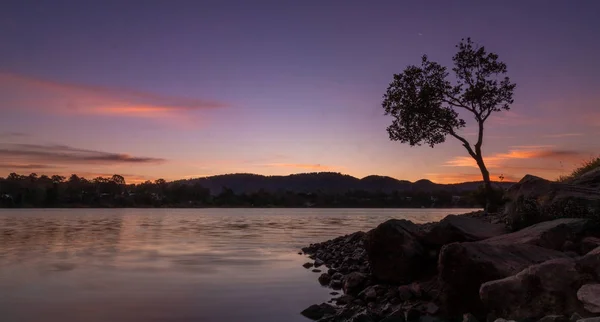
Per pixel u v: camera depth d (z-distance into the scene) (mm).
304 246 28891
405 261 12367
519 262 9219
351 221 80750
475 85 32781
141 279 15508
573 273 7539
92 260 20656
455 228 12625
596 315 6605
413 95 33656
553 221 11609
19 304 11625
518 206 13516
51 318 10195
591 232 10758
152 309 11070
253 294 13016
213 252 24562
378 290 11945
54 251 24688
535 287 7691
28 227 53562
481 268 9070
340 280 14602
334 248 23391
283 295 12914
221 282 15008
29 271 17250
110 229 49562
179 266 18797
